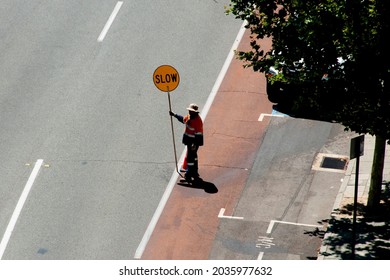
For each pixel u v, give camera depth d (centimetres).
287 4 5334
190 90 6981
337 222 5675
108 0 7944
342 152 6381
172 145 6475
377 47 5044
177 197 6009
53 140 6506
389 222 5647
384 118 5138
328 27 5119
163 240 5684
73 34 7569
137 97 6906
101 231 5766
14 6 7906
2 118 6719
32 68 7212
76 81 7069
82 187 6106
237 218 5828
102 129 6606
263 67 5428
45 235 5747
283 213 5862
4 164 6306
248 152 6406
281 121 6681
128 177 6188
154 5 7875
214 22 7662
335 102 5306
